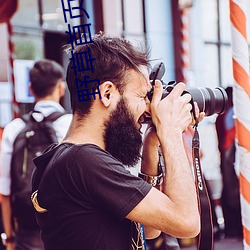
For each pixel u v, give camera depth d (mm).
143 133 2344
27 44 9602
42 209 2098
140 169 2354
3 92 8992
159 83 2158
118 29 10867
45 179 2072
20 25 9492
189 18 12078
